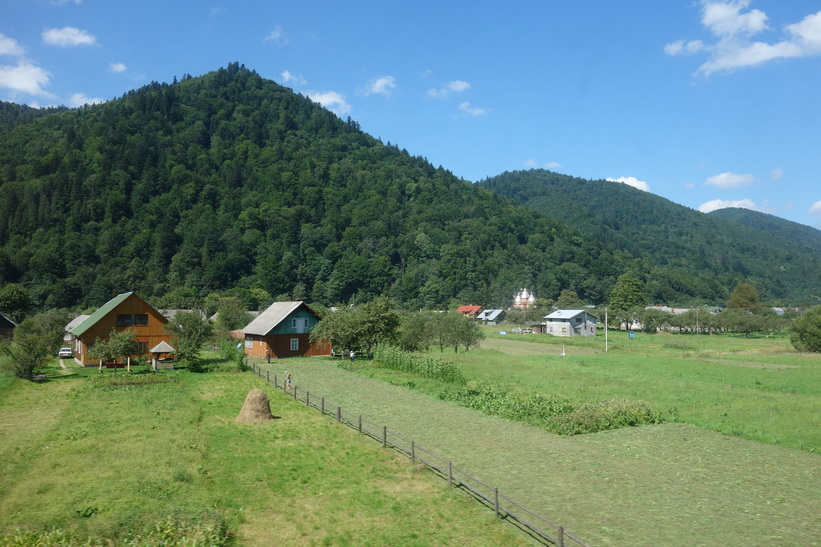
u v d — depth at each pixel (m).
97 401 35.84
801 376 48.72
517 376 49.50
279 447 25.14
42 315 101.12
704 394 38.91
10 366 48.12
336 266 178.38
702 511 17.53
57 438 26.08
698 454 24.00
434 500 18.66
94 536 15.08
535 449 24.80
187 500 18.34
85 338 56.88
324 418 31.41
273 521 17.03
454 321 73.50
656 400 36.84
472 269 198.50
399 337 63.25
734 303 183.38
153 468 21.59
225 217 186.50
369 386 43.03
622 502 18.31
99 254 154.88
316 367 56.62
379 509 17.92
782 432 27.50
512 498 18.72
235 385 44.03
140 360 57.59
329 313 66.44
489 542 15.44
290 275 173.12
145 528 15.63
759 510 17.59
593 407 31.58
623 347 85.56
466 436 27.17
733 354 71.25
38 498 18.31
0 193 164.62
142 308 59.81
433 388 40.81
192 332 54.16
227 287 161.25
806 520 16.77
